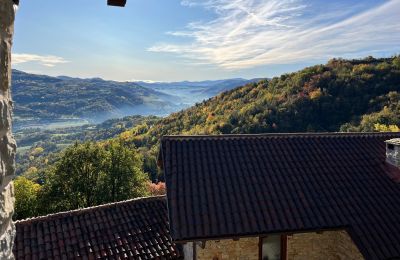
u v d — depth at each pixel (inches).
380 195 388.5
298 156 449.7
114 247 422.0
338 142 491.5
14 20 96.7
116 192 1011.3
